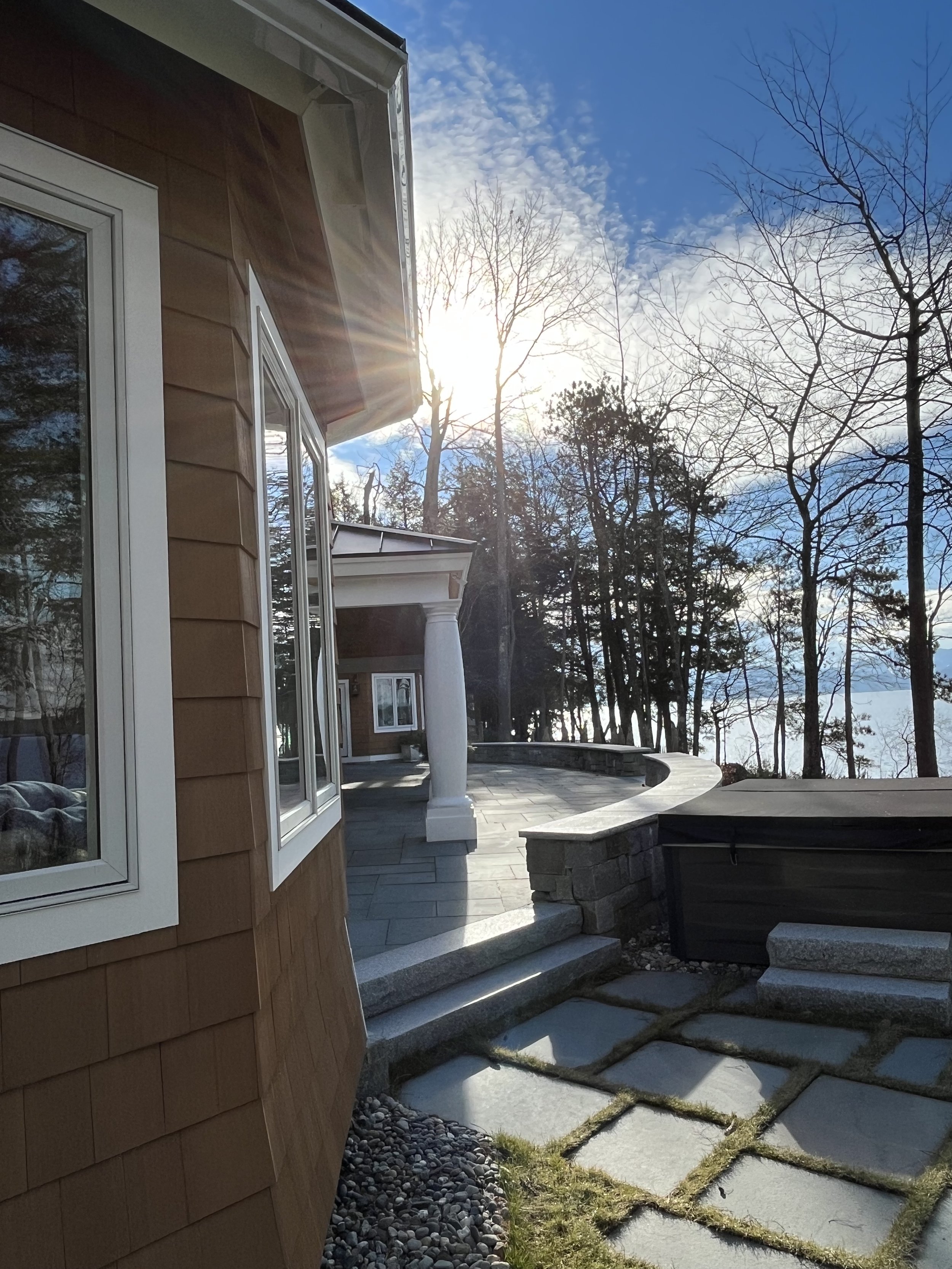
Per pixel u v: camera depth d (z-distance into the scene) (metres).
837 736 23.19
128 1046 1.66
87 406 1.77
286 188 2.34
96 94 1.83
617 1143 2.78
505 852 7.16
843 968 3.94
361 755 17.84
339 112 2.07
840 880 4.22
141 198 1.88
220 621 1.92
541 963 4.33
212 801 1.86
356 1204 2.46
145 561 1.79
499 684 23.98
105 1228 1.56
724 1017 3.83
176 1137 1.70
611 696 28.50
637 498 24.33
